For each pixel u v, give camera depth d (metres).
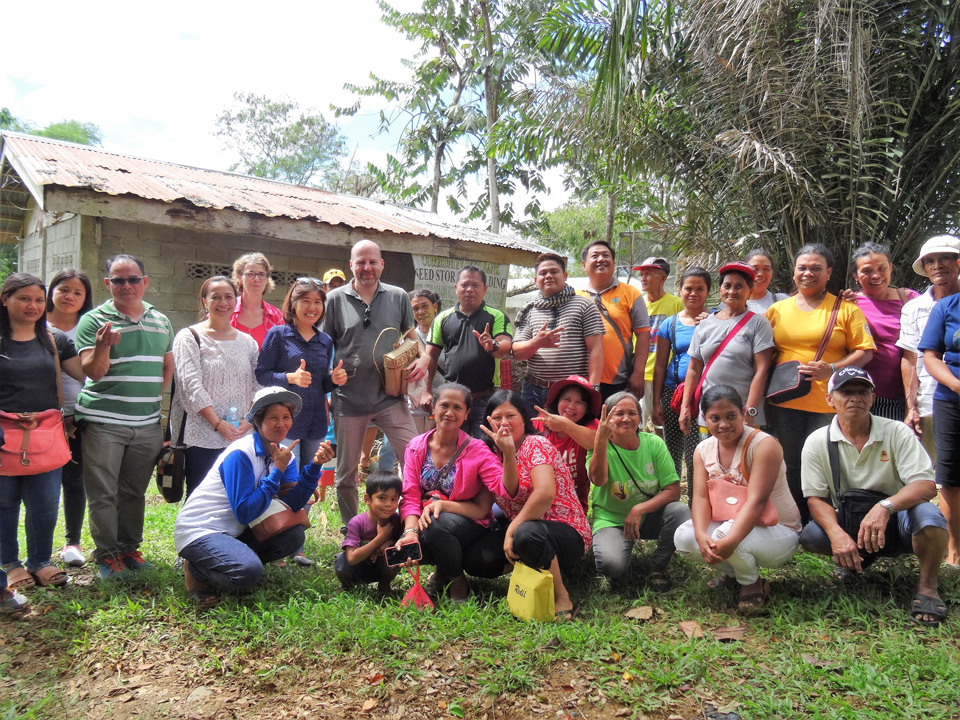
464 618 3.54
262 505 3.88
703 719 2.72
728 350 4.66
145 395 4.24
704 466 3.93
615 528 4.12
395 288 4.98
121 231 7.59
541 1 12.89
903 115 6.31
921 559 3.51
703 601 3.78
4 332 3.85
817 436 3.89
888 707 2.69
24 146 8.32
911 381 4.60
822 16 6.08
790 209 6.71
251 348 4.63
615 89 6.08
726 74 6.76
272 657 3.27
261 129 30.84
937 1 5.96
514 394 4.07
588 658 3.13
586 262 5.42
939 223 6.32
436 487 3.98
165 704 2.94
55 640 3.46
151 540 4.90
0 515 3.93
